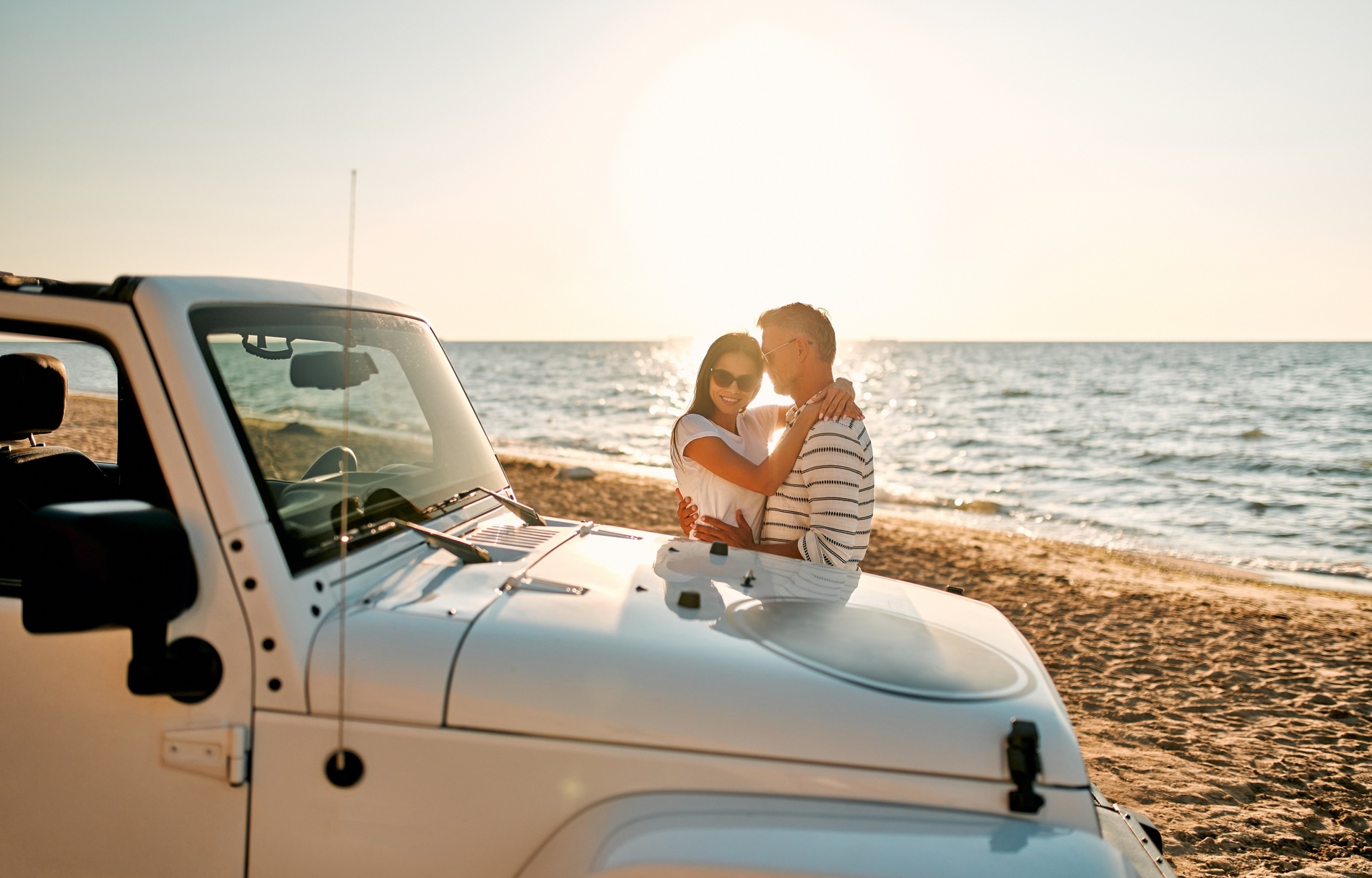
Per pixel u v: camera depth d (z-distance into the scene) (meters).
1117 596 9.13
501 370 98.44
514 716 1.54
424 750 1.54
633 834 1.43
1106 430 36.75
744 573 2.22
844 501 2.52
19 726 1.68
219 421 1.65
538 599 1.82
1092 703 5.95
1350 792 4.53
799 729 1.53
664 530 11.98
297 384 2.01
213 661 1.58
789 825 1.44
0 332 1.71
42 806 1.67
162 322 1.68
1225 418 41.59
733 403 2.87
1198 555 13.90
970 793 1.51
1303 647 7.33
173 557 1.53
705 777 1.51
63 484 2.46
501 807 1.53
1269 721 5.61
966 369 96.94
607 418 43.81
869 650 1.78
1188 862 3.79
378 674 1.56
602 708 1.54
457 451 2.67
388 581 1.85
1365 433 34.72
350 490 2.07
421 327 2.79
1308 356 127.06
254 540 1.59
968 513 18.12
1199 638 7.57
